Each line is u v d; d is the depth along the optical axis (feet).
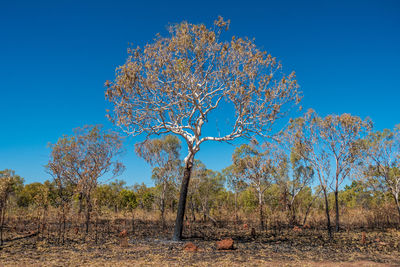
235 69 50.42
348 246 47.60
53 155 71.92
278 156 84.07
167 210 103.81
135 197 107.24
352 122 72.74
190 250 41.63
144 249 42.98
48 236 53.42
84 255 37.76
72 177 73.67
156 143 91.76
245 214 111.45
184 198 53.52
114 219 87.15
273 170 88.12
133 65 48.98
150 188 117.08
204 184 106.83
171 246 45.75
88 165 72.79
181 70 49.52
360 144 77.25
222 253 39.99
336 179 74.90
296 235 63.00
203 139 54.60
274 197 103.86
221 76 50.70
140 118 50.52
